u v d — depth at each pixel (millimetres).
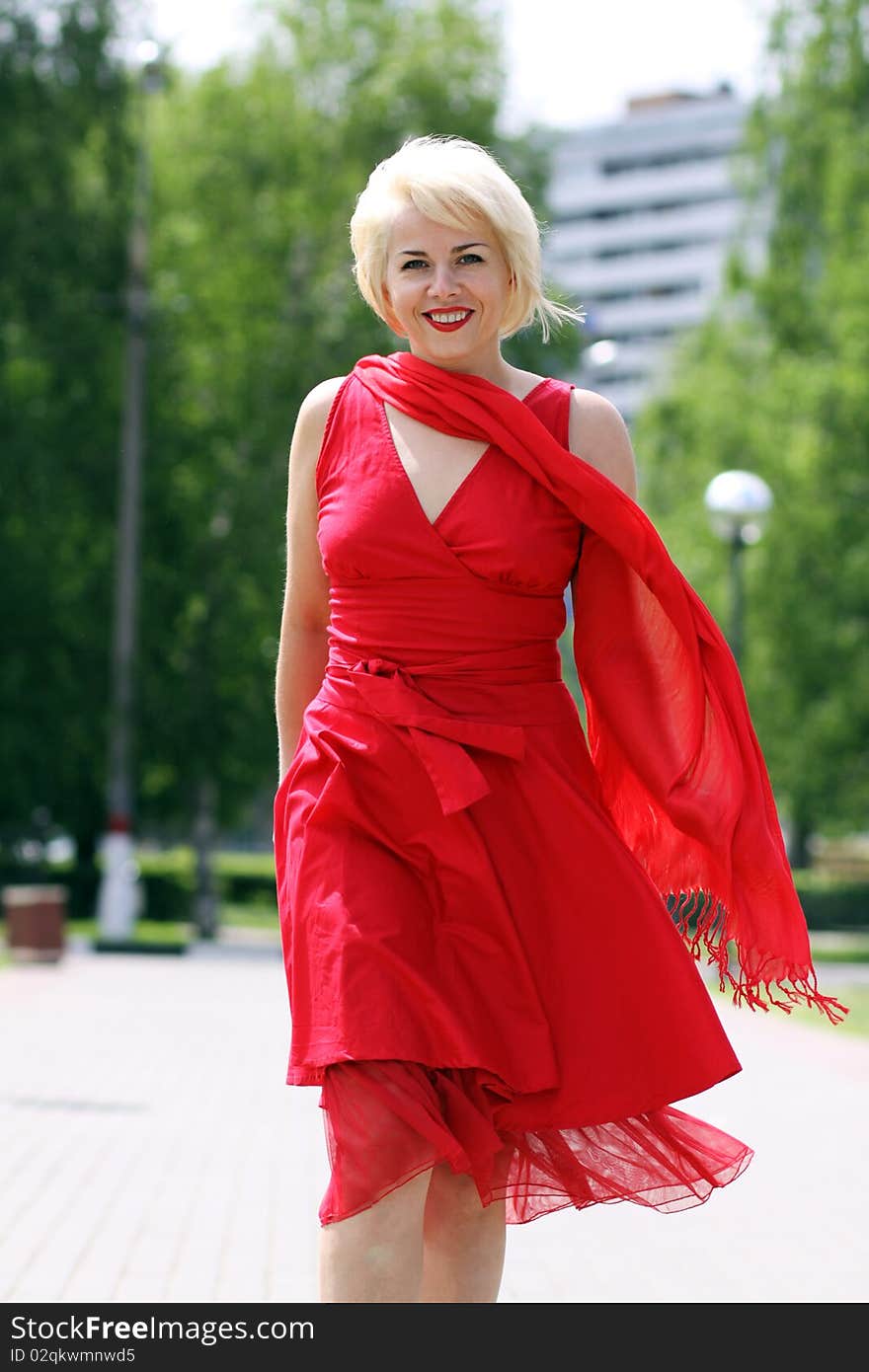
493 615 5207
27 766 49000
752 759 5281
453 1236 5559
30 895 33750
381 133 52750
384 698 5160
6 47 48094
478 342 5309
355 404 5324
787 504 49094
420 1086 4984
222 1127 13734
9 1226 9898
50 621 48750
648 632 5320
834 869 81875
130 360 44750
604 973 5211
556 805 5211
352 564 5219
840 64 52938
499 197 5262
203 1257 9141
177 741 48875
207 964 34906
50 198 48500
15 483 47656
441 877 5156
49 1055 18156
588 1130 5309
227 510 50406
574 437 5363
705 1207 10789
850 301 49312
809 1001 5184
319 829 5211
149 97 49969
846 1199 11062
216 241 51969
